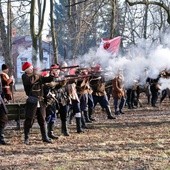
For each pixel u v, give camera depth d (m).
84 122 13.05
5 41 23.03
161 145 9.97
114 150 9.49
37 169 7.89
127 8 28.61
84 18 26.55
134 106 19.80
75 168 7.89
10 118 12.20
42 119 10.54
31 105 10.31
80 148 9.81
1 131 10.46
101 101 15.23
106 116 16.61
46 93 10.65
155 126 13.28
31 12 20.05
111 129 12.79
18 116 12.28
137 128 12.91
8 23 27.72
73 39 29.12
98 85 14.91
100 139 11.00
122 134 11.77
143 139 10.88
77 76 11.27
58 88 11.05
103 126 13.48
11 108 12.18
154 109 18.84
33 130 12.78
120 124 13.91
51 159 8.70
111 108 19.78
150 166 7.92
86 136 11.53
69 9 27.16
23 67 10.34
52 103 10.95
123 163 8.23
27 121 10.38
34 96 10.30
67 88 11.70
